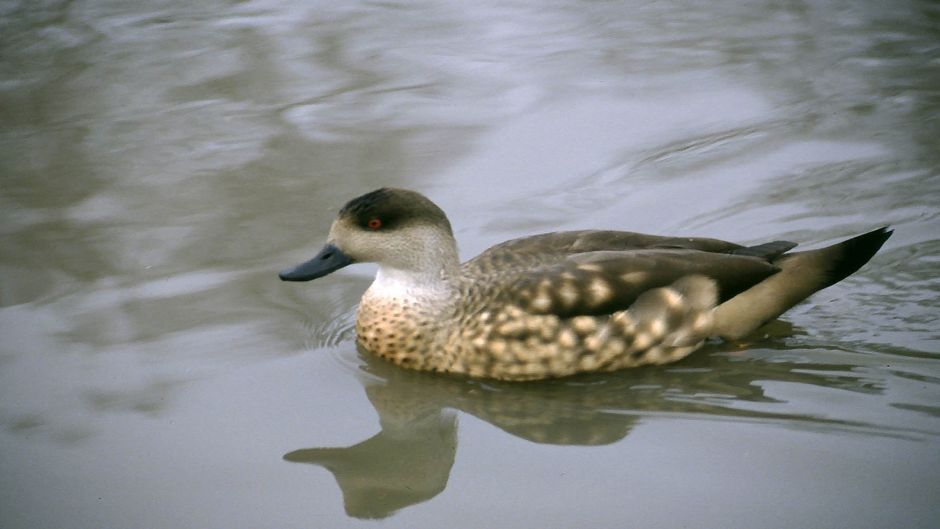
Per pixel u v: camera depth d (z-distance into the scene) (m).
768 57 18.88
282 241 14.16
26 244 14.26
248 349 12.33
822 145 16.17
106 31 20.38
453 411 11.44
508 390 11.74
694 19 20.50
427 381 11.98
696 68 18.58
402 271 12.09
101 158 16.30
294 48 19.59
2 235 14.44
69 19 20.91
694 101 17.53
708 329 11.95
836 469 10.14
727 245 12.39
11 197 15.34
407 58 19.12
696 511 9.71
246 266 13.76
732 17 20.53
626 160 15.94
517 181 15.41
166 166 16.02
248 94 18.08
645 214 14.60
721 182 15.36
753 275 11.98
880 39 19.34
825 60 18.69
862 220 14.38
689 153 16.08
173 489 10.22
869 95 17.48
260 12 21.16
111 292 13.27
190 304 13.06
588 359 11.73
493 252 12.46
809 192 15.04
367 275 14.00
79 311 12.88
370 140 16.52
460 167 15.73
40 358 12.04
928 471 10.05
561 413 11.30
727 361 11.96
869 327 12.41
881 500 9.71
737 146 16.23
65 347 12.23
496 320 11.70
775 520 9.55
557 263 11.98
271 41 19.89
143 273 13.63
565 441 10.82
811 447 10.46
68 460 10.57
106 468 10.48
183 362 12.06
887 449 10.38
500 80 18.28
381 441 10.95
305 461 10.63
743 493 9.91
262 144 16.53
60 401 11.37
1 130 17.12
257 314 12.96
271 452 10.76
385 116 17.23
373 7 21.30
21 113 17.61
